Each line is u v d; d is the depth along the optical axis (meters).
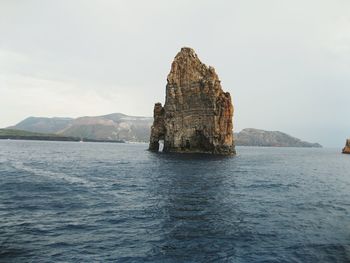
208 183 43.19
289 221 23.88
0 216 23.42
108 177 47.84
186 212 26.03
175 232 20.67
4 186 36.69
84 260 15.99
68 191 34.38
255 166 75.19
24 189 35.00
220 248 17.97
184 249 17.73
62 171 55.44
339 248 18.33
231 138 110.62
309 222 23.77
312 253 17.52
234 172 58.47
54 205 27.39
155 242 18.73
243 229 21.58
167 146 117.19
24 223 21.84
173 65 113.75
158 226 21.91
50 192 33.50
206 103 106.81
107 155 112.25
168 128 115.81
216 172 57.22
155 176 50.00
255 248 18.08
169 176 50.28
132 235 19.91
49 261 15.78
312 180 52.03
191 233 20.53
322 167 84.06
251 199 32.31
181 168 63.44
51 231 20.30
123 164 72.44
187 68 112.19
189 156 98.94
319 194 37.19
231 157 101.62
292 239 19.70
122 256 16.58
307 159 125.06
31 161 76.88
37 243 18.14
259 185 42.75
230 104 108.56
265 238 19.80
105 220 23.08
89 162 78.25
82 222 22.44
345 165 94.31
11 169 56.72
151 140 133.50
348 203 31.89
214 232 20.81
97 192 34.25
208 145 109.12
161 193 34.66
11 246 17.58
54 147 179.38
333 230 21.80
